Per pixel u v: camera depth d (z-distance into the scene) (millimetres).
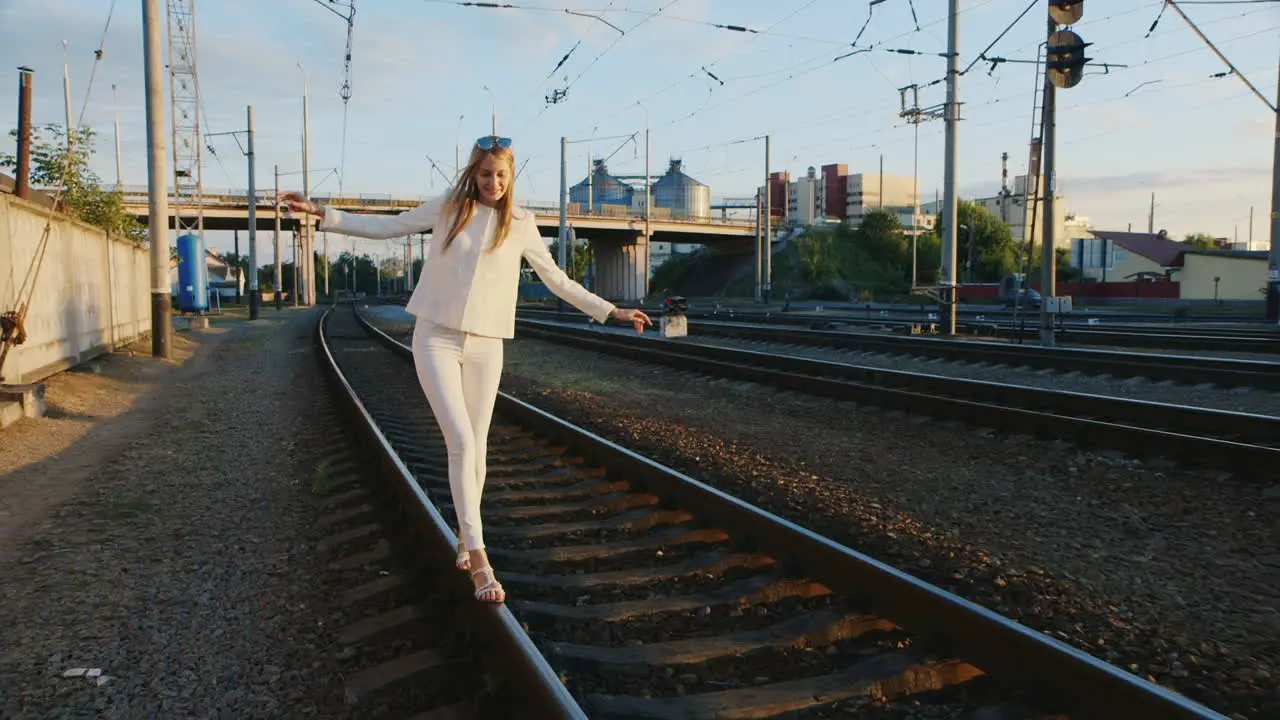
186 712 3473
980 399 11508
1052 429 8523
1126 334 19516
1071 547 5457
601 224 79625
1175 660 3852
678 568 5023
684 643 3959
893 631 4074
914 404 10242
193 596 4773
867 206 120688
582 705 3381
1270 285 27094
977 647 3658
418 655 3801
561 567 5207
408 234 3910
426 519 5188
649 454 8523
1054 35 16859
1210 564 5105
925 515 6199
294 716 3430
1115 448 7938
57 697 3613
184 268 31984
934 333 23000
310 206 3646
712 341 22719
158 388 14297
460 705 3402
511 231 3920
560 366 17797
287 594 4781
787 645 3953
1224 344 17656
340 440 9180
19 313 10320
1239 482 6766
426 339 3916
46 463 8266
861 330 26391
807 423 10148
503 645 3525
